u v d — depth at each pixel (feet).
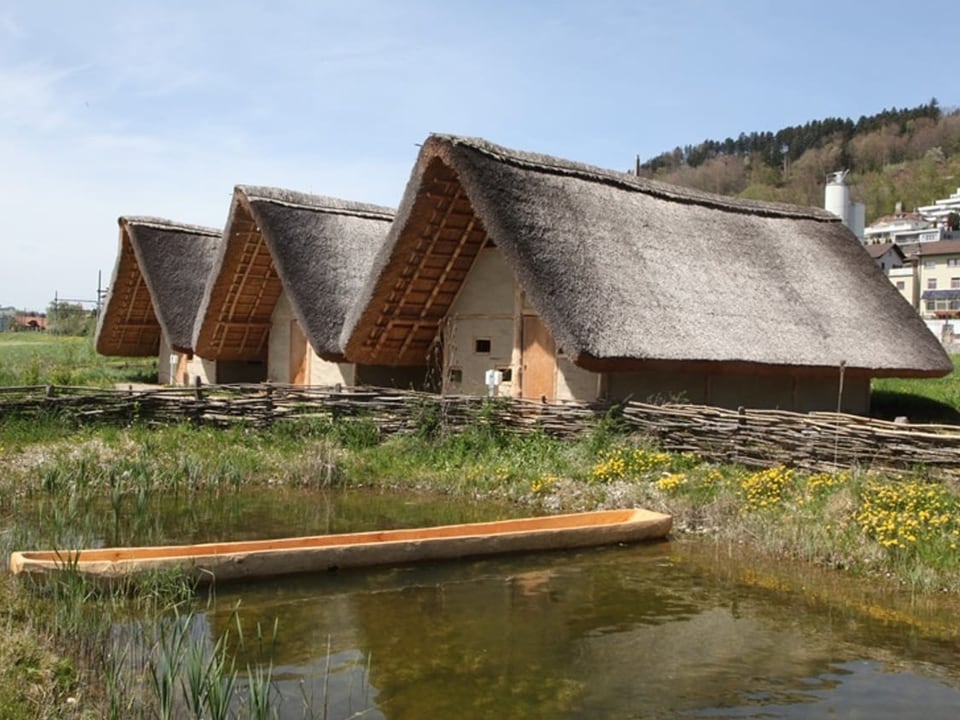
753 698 17.48
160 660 17.94
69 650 18.07
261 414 45.65
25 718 14.73
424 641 20.21
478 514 33.32
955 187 319.88
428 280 51.31
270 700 16.92
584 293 41.16
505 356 50.60
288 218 57.67
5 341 149.18
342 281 57.06
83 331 167.94
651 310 42.78
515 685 17.89
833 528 28.02
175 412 46.06
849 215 83.46
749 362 43.73
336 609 22.29
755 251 52.95
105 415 45.24
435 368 56.44
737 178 369.50
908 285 191.21
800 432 34.63
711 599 23.63
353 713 16.49
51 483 33.01
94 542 27.63
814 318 49.78
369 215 63.16
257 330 66.33
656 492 33.14
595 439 38.83
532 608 22.67
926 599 23.80
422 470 39.17
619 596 23.73
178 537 29.01
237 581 23.73
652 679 18.31
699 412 37.40
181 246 72.74
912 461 31.96
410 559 26.03
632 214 48.62
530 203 43.80
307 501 35.40
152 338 82.28
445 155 43.60
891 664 19.30
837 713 16.87
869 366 48.88
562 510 33.81
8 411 43.78
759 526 29.37
